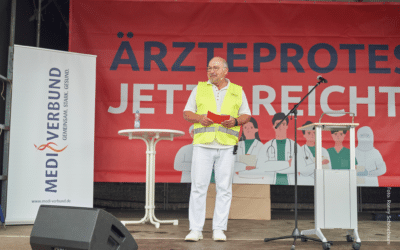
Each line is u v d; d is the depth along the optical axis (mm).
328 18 4480
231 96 3068
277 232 3441
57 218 1543
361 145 4359
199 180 2998
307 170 4309
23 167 3773
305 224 3988
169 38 4477
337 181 2881
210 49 4465
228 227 3730
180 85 4445
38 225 1576
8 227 3555
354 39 4461
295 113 2986
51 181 3873
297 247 2762
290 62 4449
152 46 4473
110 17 4461
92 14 4445
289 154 4348
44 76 3930
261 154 4352
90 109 4094
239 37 4469
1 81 3938
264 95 4422
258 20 4484
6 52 4020
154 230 3463
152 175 3803
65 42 5273
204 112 3041
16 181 3734
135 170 4352
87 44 4422
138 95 4426
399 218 4398
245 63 4453
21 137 3789
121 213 4793
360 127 4375
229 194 3033
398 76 4422
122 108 4410
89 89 4105
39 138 3861
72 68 4051
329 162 4348
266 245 2807
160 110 4422
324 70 4441
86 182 4012
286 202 5230
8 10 3996
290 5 4484
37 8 4621
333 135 4367
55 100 3955
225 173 3012
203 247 2689
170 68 4457
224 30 4480
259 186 4387
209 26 4484
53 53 3980
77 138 4016
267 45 4465
